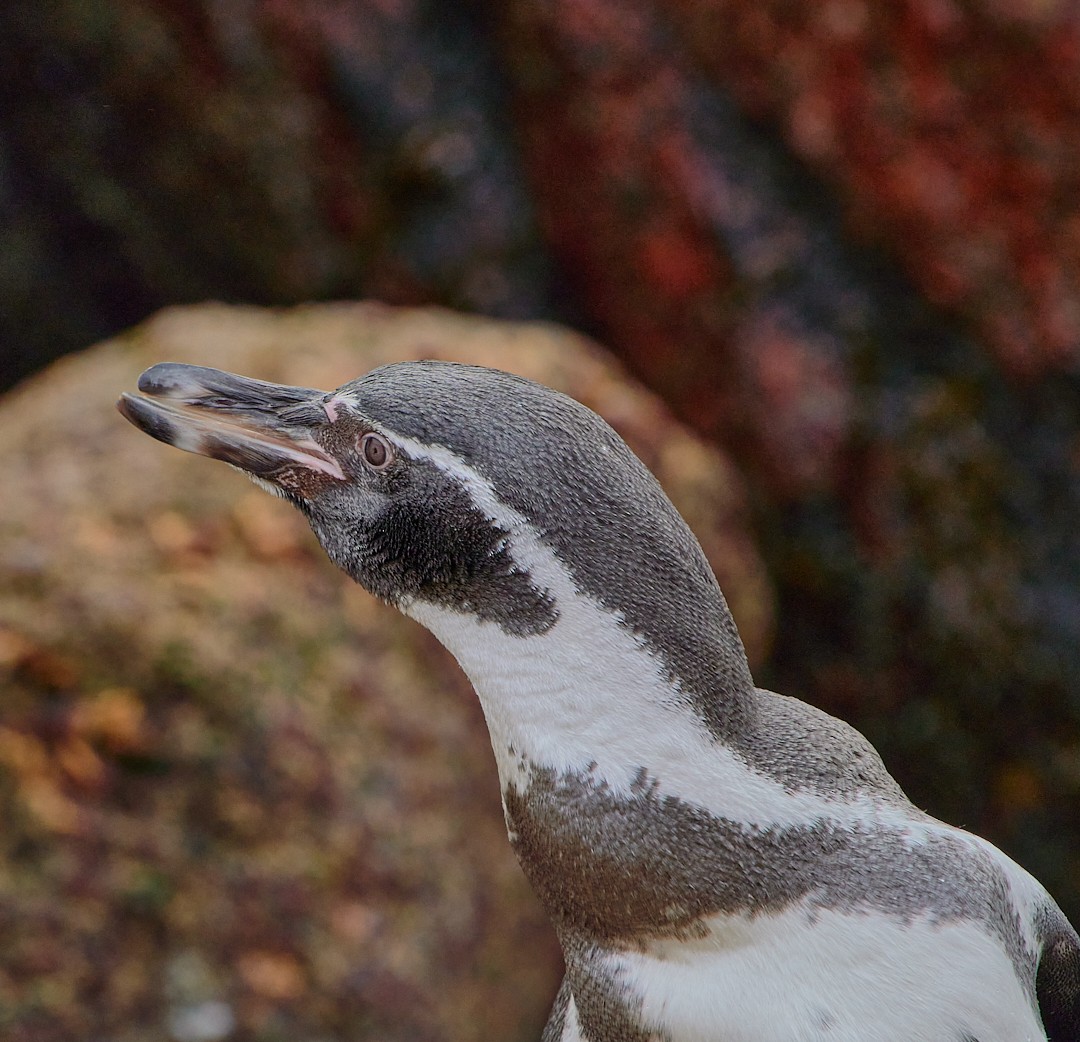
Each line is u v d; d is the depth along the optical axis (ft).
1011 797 41.91
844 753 15.49
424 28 42.83
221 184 44.21
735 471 41.73
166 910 29.17
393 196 43.75
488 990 31.32
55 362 46.57
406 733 32.07
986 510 40.01
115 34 42.24
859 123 38.86
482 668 15.57
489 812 32.91
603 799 14.82
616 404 37.68
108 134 43.80
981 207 38.40
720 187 40.32
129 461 34.01
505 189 43.32
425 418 15.79
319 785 30.68
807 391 40.37
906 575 40.73
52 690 30.14
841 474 40.63
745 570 37.81
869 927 14.26
